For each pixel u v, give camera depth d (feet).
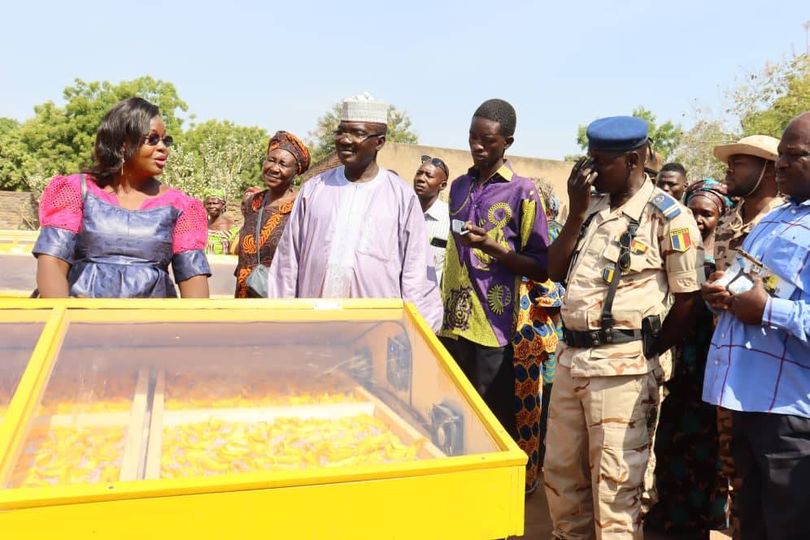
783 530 8.04
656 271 8.85
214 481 4.78
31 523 4.44
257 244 13.15
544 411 14.90
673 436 11.60
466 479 5.39
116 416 6.40
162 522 4.68
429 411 6.74
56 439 5.90
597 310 8.82
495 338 11.51
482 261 11.58
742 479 8.76
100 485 4.62
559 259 9.55
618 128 8.76
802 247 7.95
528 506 13.09
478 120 11.54
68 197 8.04
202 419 6.79
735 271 8.33
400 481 5.19
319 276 9.72
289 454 6.17
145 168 8.26
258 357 7.32
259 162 104.99
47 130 120.16
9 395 6.03
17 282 12.91
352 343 7.62
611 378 8.75
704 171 62.03
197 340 7.11
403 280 9.82
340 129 9.72
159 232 8.30
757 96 61.52
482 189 11.86
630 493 8.72
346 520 5.08
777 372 8.02
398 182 10.02
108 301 6.89
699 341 11.28
